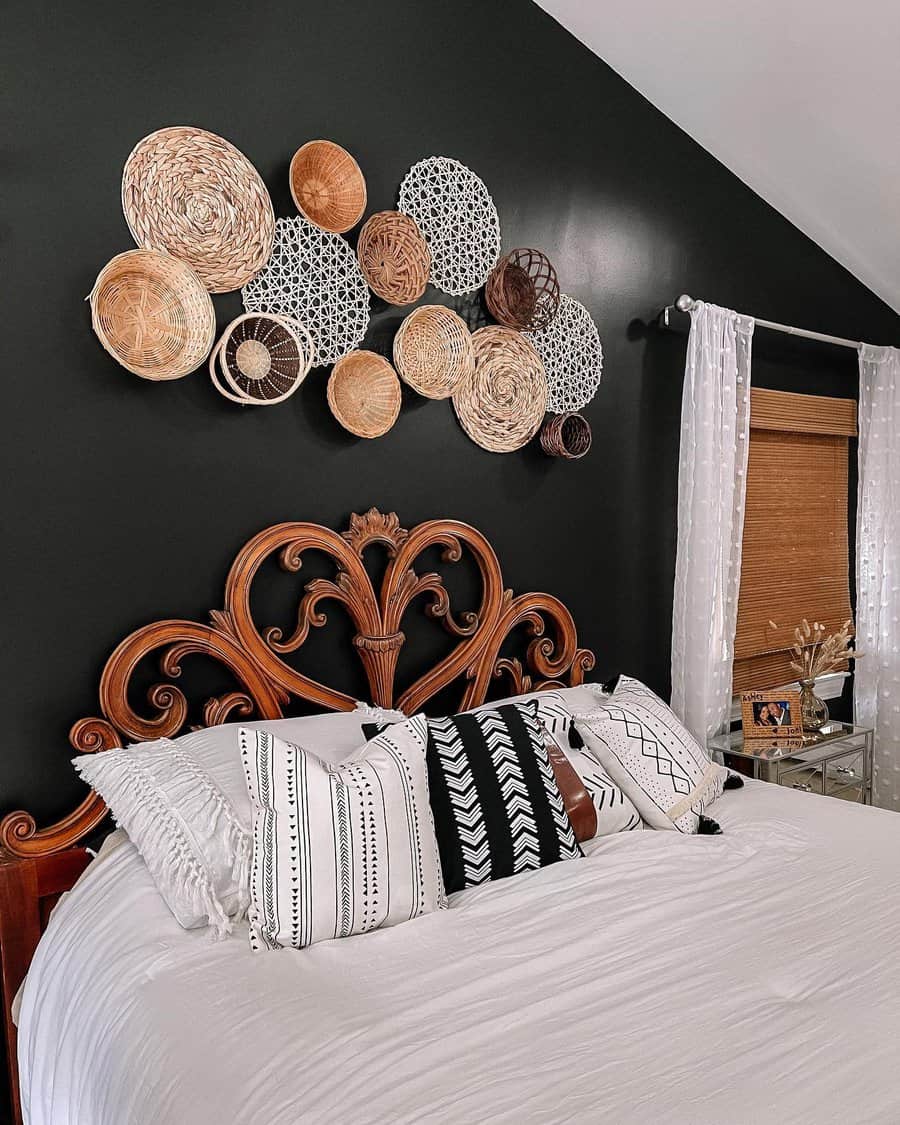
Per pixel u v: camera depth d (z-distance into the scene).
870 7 2.83
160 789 1.98
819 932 1.80
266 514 2.55
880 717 4.29
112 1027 1.57
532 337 3.14
